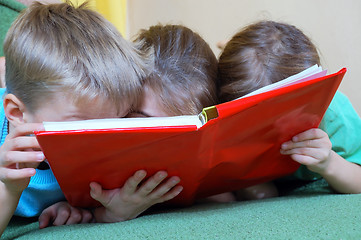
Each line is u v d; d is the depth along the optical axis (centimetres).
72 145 49
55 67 66
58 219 76
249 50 86
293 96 56
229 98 87
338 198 69
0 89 90
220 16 163
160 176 60
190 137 51
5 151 59
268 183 96
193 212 66
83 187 62
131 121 52
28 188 79
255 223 53
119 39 76
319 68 60
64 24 72
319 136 68
